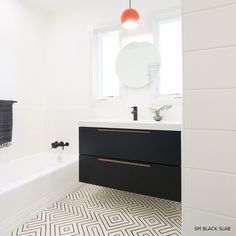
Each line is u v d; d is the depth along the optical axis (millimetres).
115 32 2338
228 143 821
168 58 2066
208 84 846
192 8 862
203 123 864
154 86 2084
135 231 1409
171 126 1473
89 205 1805
